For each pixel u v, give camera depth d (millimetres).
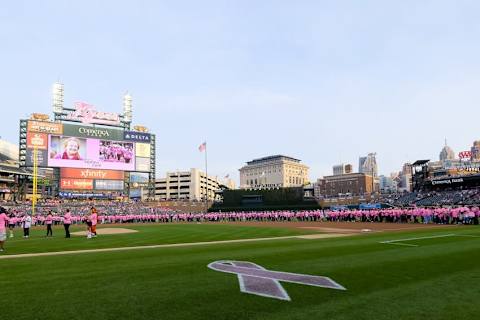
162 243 24188
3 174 93062
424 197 87000
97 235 32812
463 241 21234
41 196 99000
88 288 9609
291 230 37688
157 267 12883
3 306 7996
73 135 83438
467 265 12891
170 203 101125
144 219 73312
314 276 11062
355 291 9242
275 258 14930
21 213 65938
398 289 9430
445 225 42719
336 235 29281
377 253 16172
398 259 14305
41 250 20359
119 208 87500
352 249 17828
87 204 87125
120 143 89375
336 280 10484
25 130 81562
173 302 8289
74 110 89500
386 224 49688
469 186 85125
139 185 145125
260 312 7582
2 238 20297
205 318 7238
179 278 10852
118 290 9367
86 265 13688
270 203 89312
